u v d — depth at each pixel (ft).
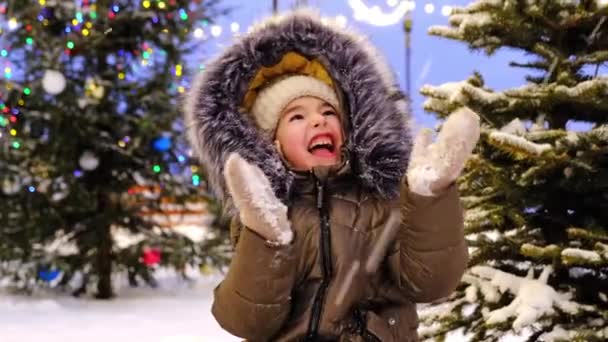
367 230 6.49
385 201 6.68
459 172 5.55
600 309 10.68
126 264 26.14
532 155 10.19
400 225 6.14
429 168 5.58
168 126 24.90
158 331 20.16
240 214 5.78
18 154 24.52
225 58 7.25
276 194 6.55
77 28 24.62
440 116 11.91
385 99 7.11
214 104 7.14
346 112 7.14
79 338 19.13
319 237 6.38
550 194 11.24
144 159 25.54
